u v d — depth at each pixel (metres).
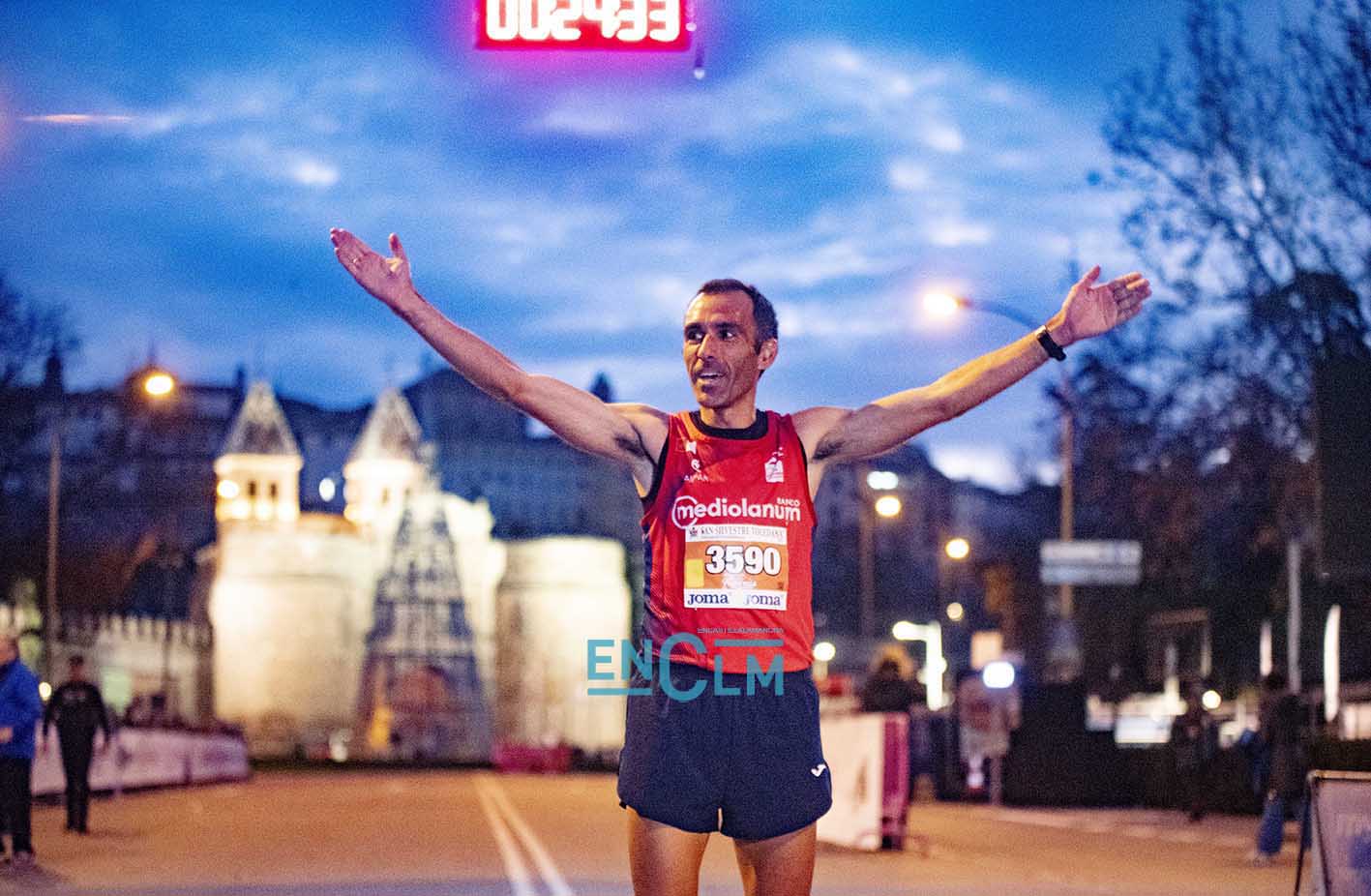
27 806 14.81
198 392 172.88
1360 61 32.97
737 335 4.66
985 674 29.80
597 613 159.50
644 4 12.52
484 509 158.12
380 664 145.38
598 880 13.79
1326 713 24.41
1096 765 30.09
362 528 153.50
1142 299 4.80
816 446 4.73
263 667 142.88
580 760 94.31
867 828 17.20
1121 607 47.66
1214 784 26.56
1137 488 40.75
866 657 58.00
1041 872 14.62
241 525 144.88
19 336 52.06
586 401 4.66
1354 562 18.70
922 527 147.62
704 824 4.55
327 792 38.94
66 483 83.31
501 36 12.05
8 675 14.78
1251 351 35.47
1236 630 45.72
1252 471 37.78
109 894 12.56
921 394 4.77
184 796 33.97
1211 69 33.84
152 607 138.25
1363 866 8.87
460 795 36.91
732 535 4.57
